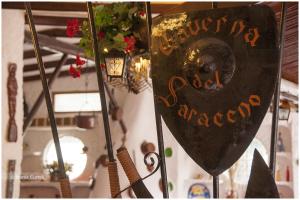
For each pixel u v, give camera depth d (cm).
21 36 355
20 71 355
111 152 98
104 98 101
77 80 712
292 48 433
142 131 600
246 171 588
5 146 338
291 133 681
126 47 239
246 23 87
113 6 243
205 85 88
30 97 747
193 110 90
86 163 708
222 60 87
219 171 89
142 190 93
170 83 92
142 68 264
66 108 715
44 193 690
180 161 593
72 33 246
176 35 92
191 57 89
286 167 685
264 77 85
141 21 238
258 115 85
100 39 243
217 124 88
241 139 86
